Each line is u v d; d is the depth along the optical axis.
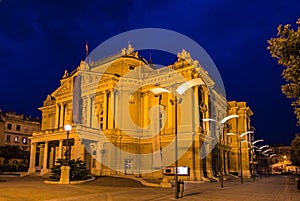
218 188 28.45
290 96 10.99
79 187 25.64
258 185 34.16
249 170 62.25
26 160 66.56
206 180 39.72
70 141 42.84
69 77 53.62
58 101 53.28
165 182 27.92
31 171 45.12
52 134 42.88
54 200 16.97
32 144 46.28
